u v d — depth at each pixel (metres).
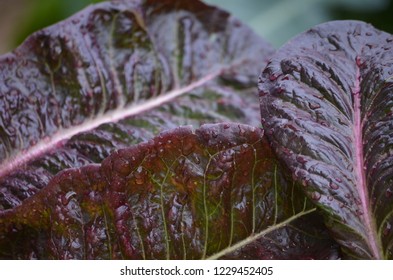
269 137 0.49
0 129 0.55
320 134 0.49
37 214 0.50
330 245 0.49
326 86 0.50
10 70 0.56
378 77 0.50
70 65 0.57
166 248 0.49
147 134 0.57
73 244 0.49
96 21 0.58
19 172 0.54
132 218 0.49
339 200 0.48
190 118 0.59
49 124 0.56
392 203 0.48
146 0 0.59
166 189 0.49
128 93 0.58
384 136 0.49
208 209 0.49
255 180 0.50
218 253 0.49
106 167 0.49
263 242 0.49
